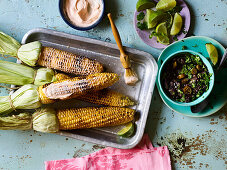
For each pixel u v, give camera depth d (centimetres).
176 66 41
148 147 46
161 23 43
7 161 48
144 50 46
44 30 43
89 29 43
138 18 44
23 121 42
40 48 42
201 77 40
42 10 47
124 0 46
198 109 43
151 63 43
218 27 45
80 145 47
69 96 40
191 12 45
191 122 46
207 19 45
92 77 40
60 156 47
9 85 47
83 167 46
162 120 46
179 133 47
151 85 42
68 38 43
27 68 43
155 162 46
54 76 43
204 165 47
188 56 41
